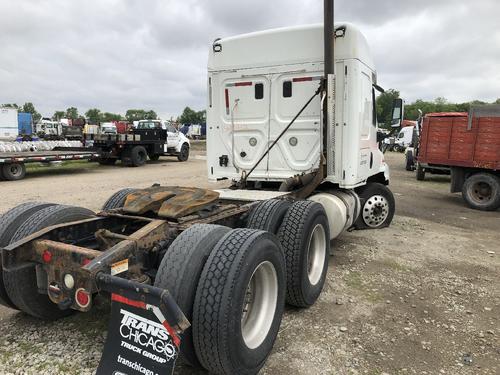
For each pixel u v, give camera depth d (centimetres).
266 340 299
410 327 381
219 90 628
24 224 338
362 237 704
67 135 3241
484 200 1037
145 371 229
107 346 241
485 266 566
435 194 1279
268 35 582
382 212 764
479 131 1042
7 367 296
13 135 3669
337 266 546
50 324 361
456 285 490
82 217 368
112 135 1875
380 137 734
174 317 220
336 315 401
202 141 5122
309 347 341
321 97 536
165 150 2197
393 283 491
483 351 343
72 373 291
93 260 251
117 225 384
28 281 329
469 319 402
